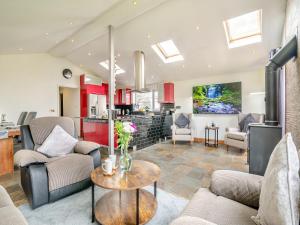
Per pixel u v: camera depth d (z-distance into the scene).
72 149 2.48
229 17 2.92
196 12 2.88
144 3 2.65
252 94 4.79
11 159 2.67
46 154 2.23
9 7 2.46
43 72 5.33
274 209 0.74
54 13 2.83
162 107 6.66
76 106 6.61
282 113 2.92
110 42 3.39
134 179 1.56
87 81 6.25
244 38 3.69
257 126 2.51
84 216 1.64
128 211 1.63
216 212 1.01
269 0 2.48
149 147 4.64
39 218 1.61
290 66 2.29
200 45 3.84
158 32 3.56
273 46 3.55
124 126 1.79
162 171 2.87
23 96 4.93
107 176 1.62
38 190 1.73
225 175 1.28
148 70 5.50
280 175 0.76
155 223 1.55
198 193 1.27
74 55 5.40
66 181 1.93
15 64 4.80
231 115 5.12
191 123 5.39
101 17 3.10
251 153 2.55
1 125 3.61
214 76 5.43
